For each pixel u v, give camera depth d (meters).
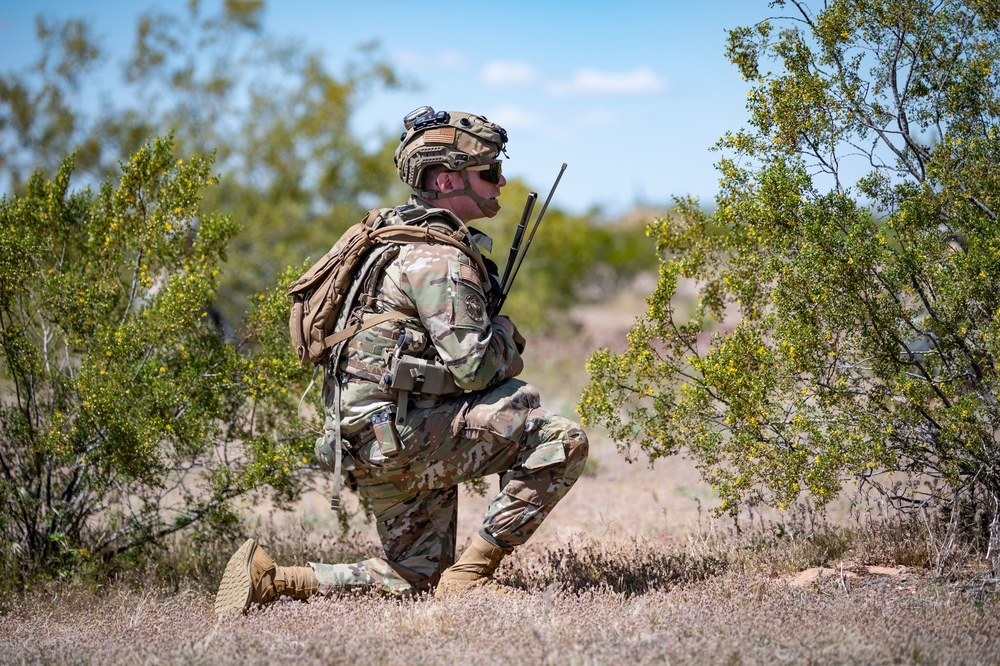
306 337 6.15
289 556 7.79
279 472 7.34
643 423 6.88
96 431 7.20
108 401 6.88
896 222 6.35
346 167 25.19
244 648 4.93
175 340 7.35
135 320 7.24
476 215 6.50
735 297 7.07
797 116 6.56
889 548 6.74
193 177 7.72
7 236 7.22
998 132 6.38
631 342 6.88
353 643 4.91
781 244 6.41
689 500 10.03
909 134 6.71
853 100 6.62
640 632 5.03
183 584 7.16
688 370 9.45
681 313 28.83
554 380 19.86
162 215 7.60
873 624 5.05
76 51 25.12
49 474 7.36
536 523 6.01
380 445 5.86
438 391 5.90
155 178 7.79
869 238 6.18
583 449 5.98
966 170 6.27
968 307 6.18
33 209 7.68
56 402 7.40
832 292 6.09
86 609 6.53
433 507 6.30
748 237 6.62
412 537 6.28
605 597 5.84
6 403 7.60
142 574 7.38
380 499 6.21
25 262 7.29
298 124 24.58
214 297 7.72
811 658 4.49
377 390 5.91
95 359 7.21
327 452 6.26
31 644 5.45
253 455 7.43
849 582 6.19
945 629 4.93
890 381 6.26
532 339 26.62
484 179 6.39
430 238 6.06
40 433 7.21
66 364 7.57
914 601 5.51
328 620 5.49
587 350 23.98
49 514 7.34
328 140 24.75
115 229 7.60
